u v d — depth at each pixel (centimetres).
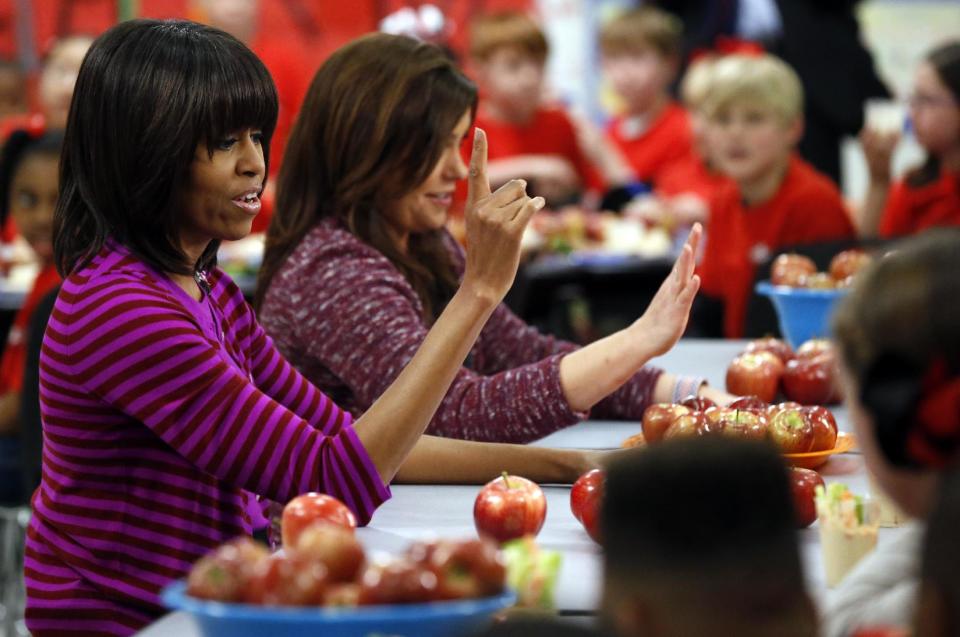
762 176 1299
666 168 1983
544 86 1975
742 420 609
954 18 2344
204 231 564
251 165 558
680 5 2067
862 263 912
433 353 546
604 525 311
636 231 1642
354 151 721
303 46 2212
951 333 330
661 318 670
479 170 546
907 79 2353
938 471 341
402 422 542
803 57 1775
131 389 533
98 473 549
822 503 473
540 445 723
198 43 551
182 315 544
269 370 618
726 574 299
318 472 539
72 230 562
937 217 1304
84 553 546
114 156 545
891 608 361
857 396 351
